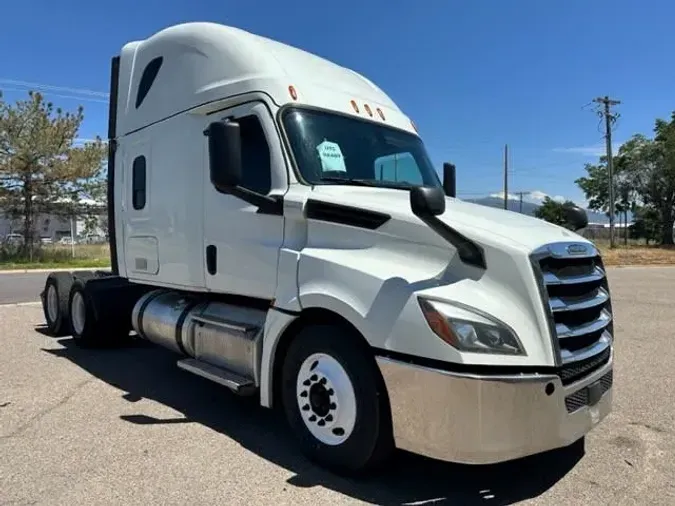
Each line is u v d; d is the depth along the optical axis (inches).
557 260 140.9
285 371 165.2
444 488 144.3
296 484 145.3
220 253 193.5
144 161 235.0
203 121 203.2
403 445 136.3
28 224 1039.6
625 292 577.6
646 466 157.2
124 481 145.1
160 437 175.9
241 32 202.2
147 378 245.0
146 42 243.8
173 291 247.8
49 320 340.2
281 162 173.9
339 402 149.5
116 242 258.4
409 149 210.4
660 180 2258.9
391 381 136.3
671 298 523.8
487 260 137.6
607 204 2434.8
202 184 201.8
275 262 170.6
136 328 254.5
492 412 126.4
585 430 142.9
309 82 190.4
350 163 185.3
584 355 142.6
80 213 1086.4
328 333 152.3
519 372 129.3
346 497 138.8
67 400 212.1
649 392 224.8
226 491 140.6
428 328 130.7
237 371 187.6
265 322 172.9
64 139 1019.9
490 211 167.9
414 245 146.6
